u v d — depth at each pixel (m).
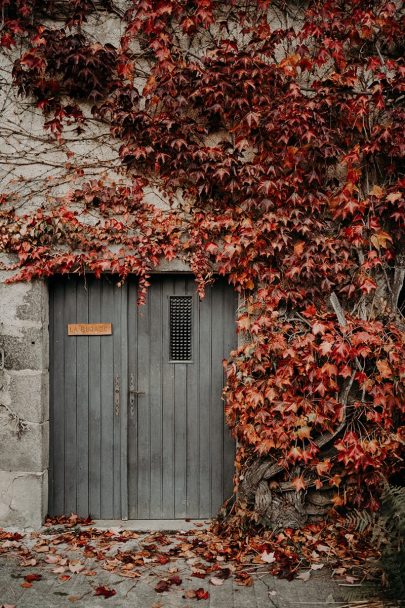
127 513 4.59
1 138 4.45
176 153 4.43
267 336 4.28
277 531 4.13
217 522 4.41
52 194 4.46
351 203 4.32
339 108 4.44
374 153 4.47
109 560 3.82
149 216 4.46
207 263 4.42
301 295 4.38
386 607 3.18
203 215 4.43
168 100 4.39
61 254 4.40
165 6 4.35
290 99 4.37
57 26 4.46
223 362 4.38
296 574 3.63
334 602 3.31
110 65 4.43
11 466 4.39
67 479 4.60
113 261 4.40
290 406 4.13
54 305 4.57
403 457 4.25
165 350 4.61
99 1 4.45
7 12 4.43
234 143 4.47
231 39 4.48
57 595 3.39
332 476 4.27
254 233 4.31
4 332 4.40
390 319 4.40
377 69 4.43
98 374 4.59
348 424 4.23
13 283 4.40
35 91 4.43
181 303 4.62
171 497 4.62
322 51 4.41
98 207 4.46
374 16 4.41
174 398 4.61
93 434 4.60
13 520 4.38
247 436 4.21
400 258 4.47
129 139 4.43
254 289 4.47
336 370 4.09
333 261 4.40
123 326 4.57
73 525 4.43
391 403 4.13
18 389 4.39
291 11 4.50
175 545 4.10
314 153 4.38
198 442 4.62
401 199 4.30
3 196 4.41
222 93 4.35
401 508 3.27
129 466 4.62
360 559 3.78
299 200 4.33
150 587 3.49
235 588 3.48
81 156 4.48
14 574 3.64
